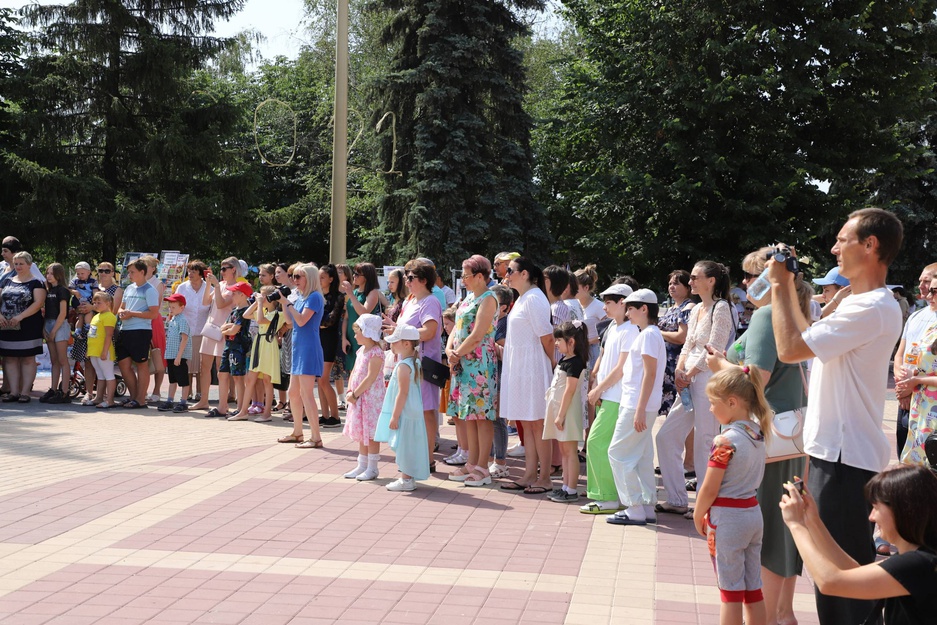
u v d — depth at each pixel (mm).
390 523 7055
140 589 5430
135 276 13016
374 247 28422
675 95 23812
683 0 23828
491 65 27000
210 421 11859
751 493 4500
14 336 13383
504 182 27016
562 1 27625
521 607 5238
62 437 10398
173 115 26109
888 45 23672
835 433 4059
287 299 11297
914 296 28062
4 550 6145
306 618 5008
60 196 24750
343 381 13211
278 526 6883
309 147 40000
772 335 5156
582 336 7805
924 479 3125
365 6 28344
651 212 25000
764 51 23125
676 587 5641
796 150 24609
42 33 25844
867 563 4031
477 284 8477
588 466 7594
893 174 25781
